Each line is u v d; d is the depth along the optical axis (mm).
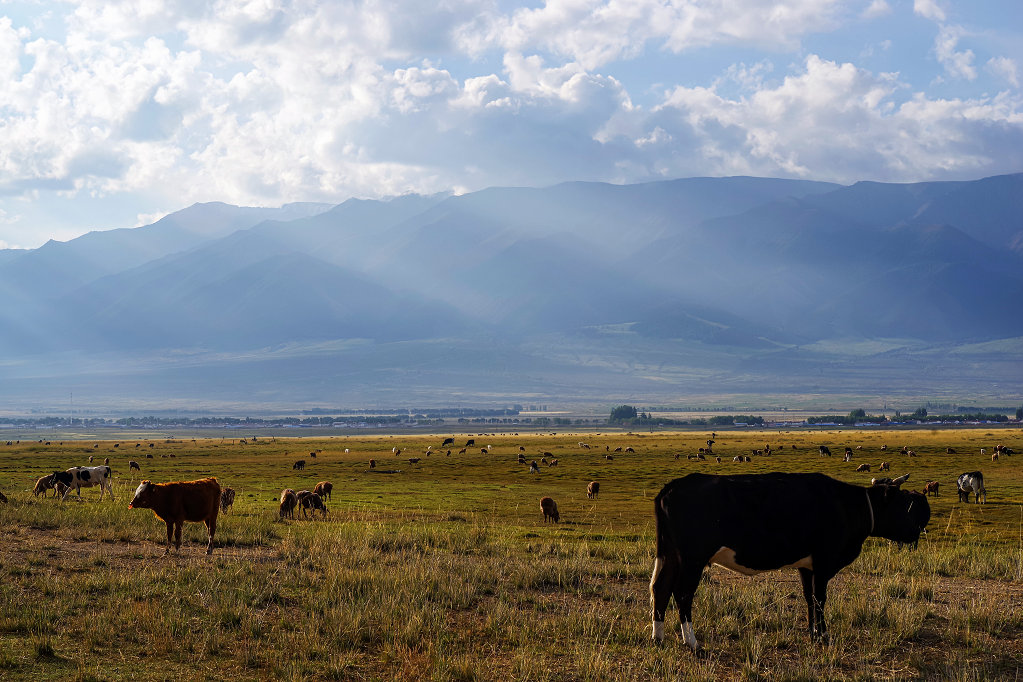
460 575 18000
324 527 30672
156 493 21078
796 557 13789
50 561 18922
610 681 11711
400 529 29531
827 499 13914
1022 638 14078
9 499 35750
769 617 14898
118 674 11320
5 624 13172
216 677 11461
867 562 21797
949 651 13398
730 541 13430
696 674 11984
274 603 15555
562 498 54656
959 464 88438
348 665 12156
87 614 13945
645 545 25734
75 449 141500
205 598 15109
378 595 15828
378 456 128250
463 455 128125
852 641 13789
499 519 39812
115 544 22656
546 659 12727
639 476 80688
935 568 20844
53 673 11258
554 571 18688
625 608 15828
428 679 11641
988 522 38781
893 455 107812
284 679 11320
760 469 89875
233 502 45062
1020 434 165125
